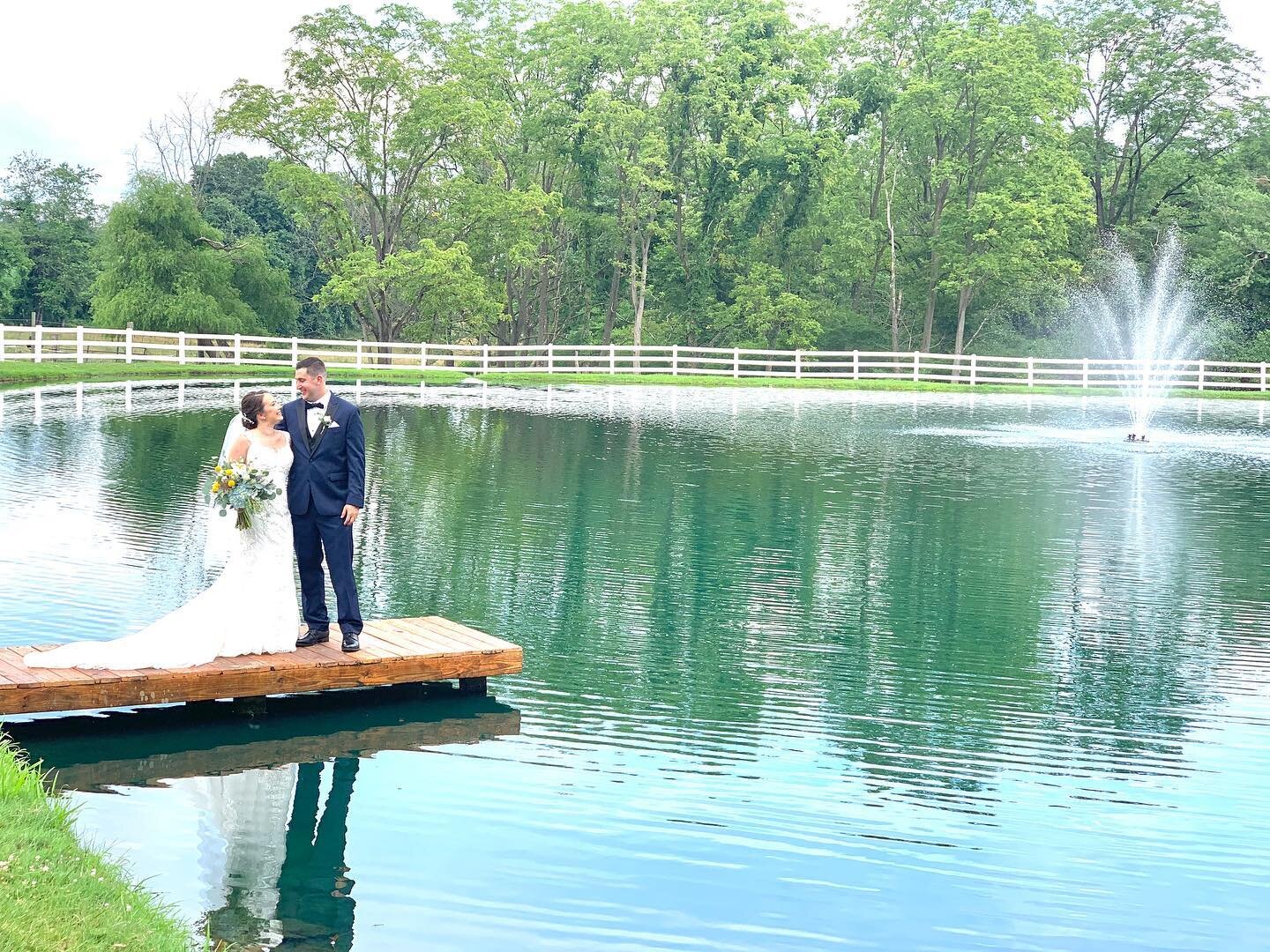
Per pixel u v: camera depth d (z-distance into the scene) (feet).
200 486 56.70
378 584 39.42
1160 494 66.74
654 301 217.15
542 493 60.03
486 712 27.96
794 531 52.06
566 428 93.56
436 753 25.20
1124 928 19.01
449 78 182.50
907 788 24.31
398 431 87.66
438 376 159.22
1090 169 224.12
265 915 18.17
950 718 28.66
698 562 45.09
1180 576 45.16
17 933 14.67
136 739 25.40
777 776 24.72
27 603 34.47
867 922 18.89
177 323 161.99
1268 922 19.33
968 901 19.67
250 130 176.35
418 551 44.98
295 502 27.91
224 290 170.91
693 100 195.93
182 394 108.37
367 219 217.56
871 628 36.60
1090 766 25.85
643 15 195.11
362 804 22.41
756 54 197.26
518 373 164.96
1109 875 20.75
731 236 204.85
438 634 30.17
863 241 213.66
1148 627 37.65
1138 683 31.86
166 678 25.48
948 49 197.57
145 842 20.40
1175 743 27.37
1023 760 26.09
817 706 29.19
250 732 26.14
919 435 97.25
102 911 15.87
